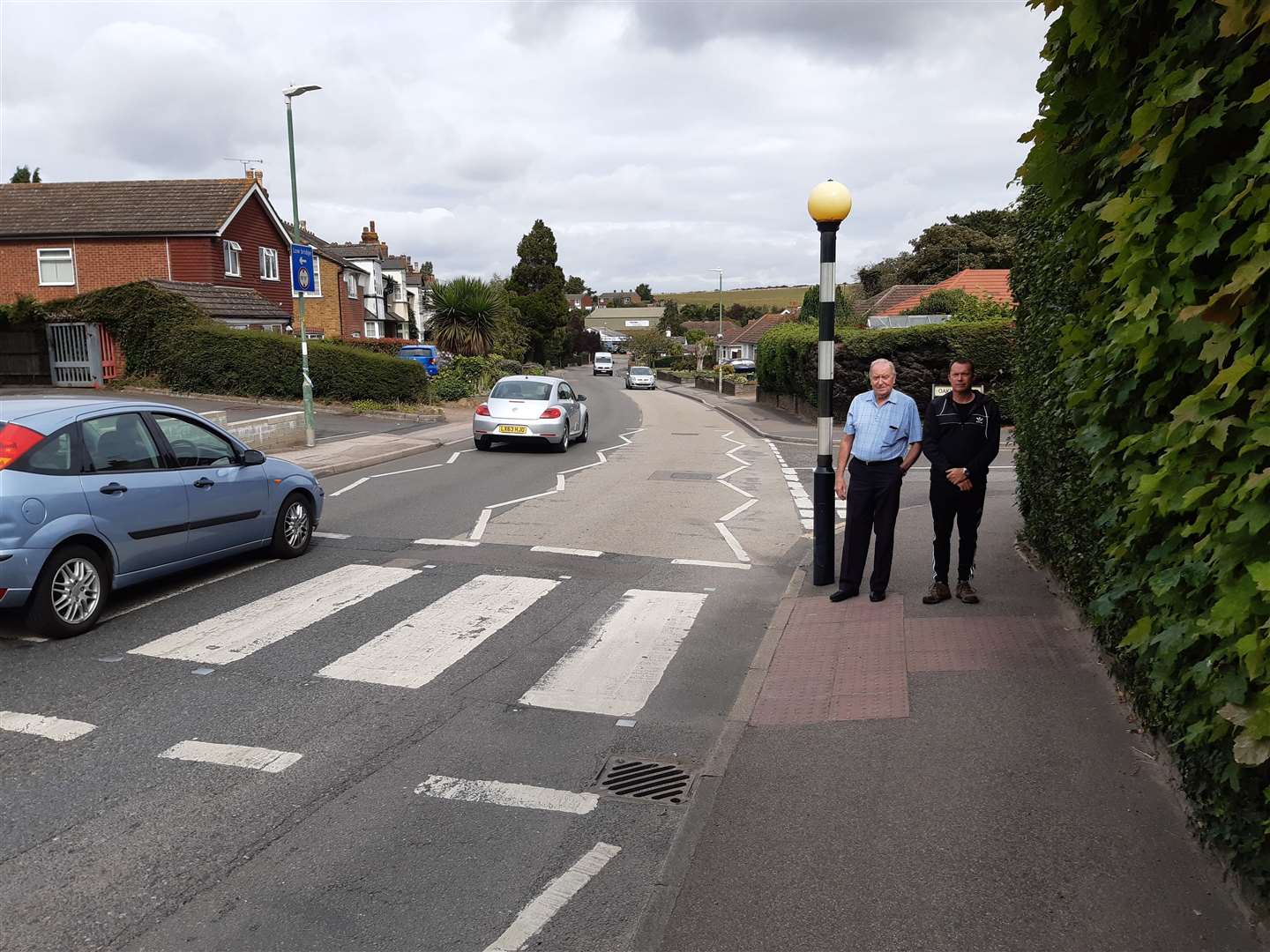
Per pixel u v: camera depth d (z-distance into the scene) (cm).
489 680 586
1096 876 337
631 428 2795
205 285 3100
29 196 3344
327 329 4375
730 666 620
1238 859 311
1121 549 355
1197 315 270
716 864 360
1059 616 644
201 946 321
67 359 2803
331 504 1229
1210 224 277
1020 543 879
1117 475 380
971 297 3241
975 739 461
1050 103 418
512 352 5422
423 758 473
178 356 2764
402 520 1119
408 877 364
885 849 366
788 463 1867
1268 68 276
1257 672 242
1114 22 355
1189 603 310
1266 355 252
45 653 613
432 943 323
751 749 470
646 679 593
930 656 586
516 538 1023
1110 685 513
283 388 2752
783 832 383
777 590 821
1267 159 262
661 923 323
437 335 4506
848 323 3603
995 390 2395
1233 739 290
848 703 521
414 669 602
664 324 14125
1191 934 300
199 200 3316
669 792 440
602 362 8394
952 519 696
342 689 564
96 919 334
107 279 3212
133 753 471
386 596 774
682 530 1093
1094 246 401
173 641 644
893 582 778
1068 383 455
